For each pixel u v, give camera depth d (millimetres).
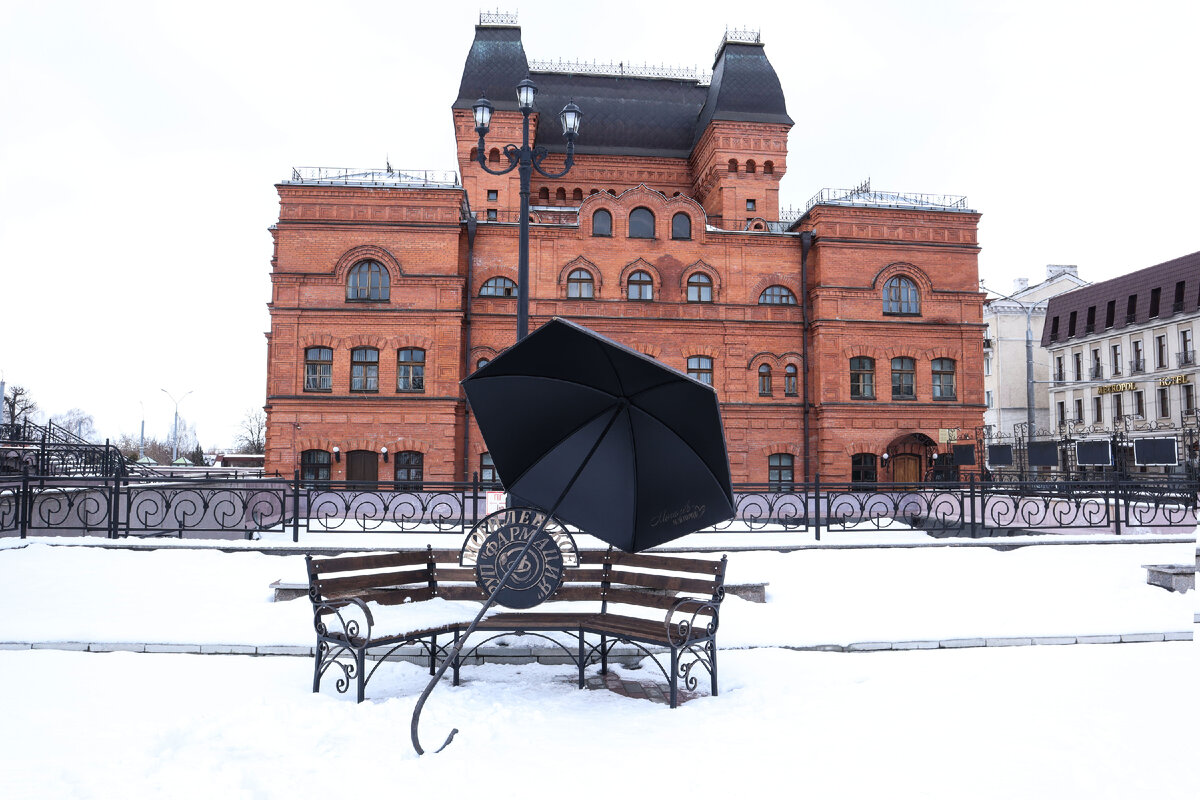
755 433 28969
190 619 7609
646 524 5965
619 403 5809
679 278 29234
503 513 6090
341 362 26328
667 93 40281
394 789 3945
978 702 5418
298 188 26406
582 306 28562
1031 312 47625
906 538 11484
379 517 15203
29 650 6648
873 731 4852
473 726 4832
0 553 9859
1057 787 4008
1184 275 39031
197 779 4000
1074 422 46562
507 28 35406
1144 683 5871
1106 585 9461
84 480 10953
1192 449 27141
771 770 4234
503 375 5727
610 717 5125
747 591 8836
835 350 28641
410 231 26734
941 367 29312
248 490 11234
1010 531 14109
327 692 5617
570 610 7961
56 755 4336
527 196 11930
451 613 6137
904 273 29266
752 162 34875
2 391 29094
